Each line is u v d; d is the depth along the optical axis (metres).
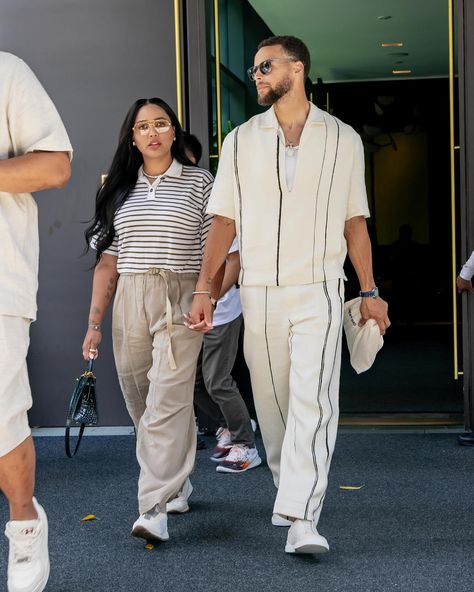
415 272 13.74
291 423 3.78
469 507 4.44
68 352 6.28
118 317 4.16
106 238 4.23
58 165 3.02
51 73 6.19
